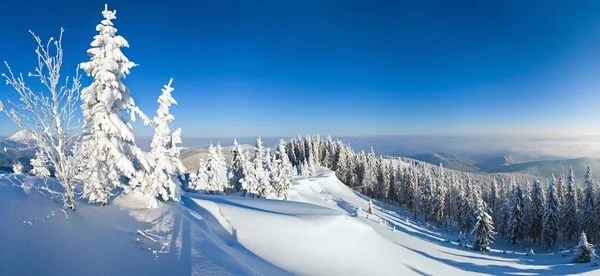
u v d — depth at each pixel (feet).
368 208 225.56
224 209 84.94
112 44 49.60
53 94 37.32
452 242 166.30
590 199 166.50
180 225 50.08
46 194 45.37
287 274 58.29
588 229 166.71
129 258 35.06
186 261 37.55
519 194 181.06
